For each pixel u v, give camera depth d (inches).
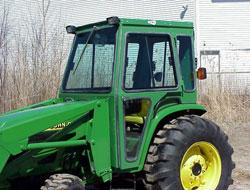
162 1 958.4
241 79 526.9
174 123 216.2
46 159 194.9
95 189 218.2
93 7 933.8
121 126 199.0
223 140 230.7
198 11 967.0
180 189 210.4
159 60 214.5
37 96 378.6
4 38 425.4
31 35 422.9
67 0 904.9
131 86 203.6
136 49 206.7
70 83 224.1
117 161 198.5
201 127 220.5
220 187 228.1
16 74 382.0
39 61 387.9
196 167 222.8
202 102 485.1
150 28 211.2
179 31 222.1
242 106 490.6
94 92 207.9
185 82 225.8
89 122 197.6
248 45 997.2
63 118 192.1
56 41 405.7
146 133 208.1
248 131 438.3
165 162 205.9
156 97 211.6
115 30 203.8
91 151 195.8
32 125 184.2
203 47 983.6
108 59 204.8
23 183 196.5
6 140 177.0
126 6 949.2
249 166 308.2
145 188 210.8
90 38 215.9
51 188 179.8
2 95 375.6
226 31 993.5
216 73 521.3
